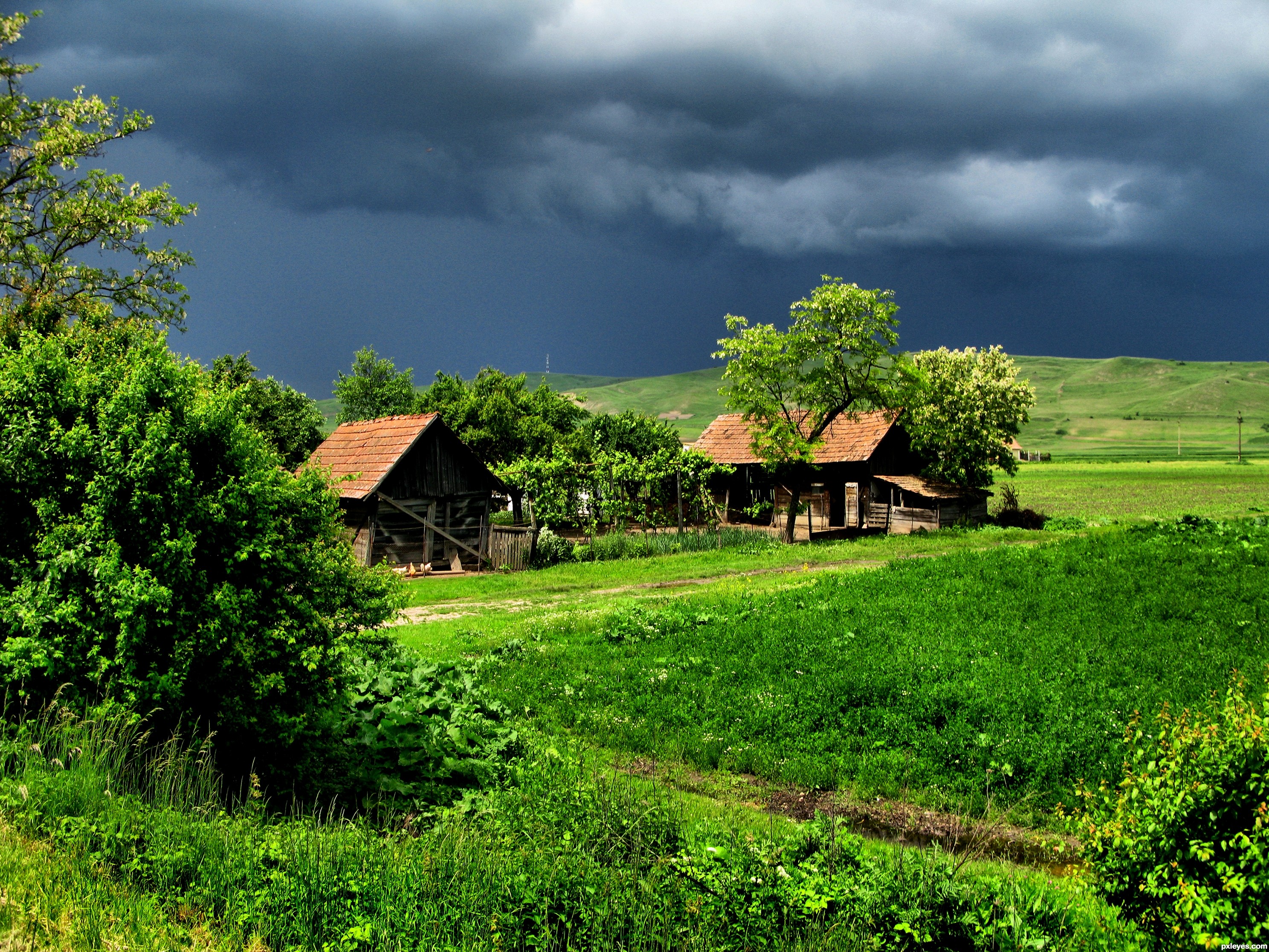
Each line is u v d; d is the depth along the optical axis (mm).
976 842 9242
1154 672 13367
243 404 9438
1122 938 5914
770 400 44094
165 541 7879
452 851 6828
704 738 12336
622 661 16234
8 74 27812
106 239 28641
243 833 6812
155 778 7422
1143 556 21797
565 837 7004
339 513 9695
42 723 7543
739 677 14828
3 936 5078
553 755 10500
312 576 8938
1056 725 11391
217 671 8164
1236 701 5910
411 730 10156
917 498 44219
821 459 46438
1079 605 17781
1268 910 5062
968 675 13680
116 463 7938
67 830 6371
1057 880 7859
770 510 49125
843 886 6477
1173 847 5562
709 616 19344
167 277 30156
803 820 9805
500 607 24188
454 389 58156
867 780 10859
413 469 33750
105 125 28797
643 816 7520
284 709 8609
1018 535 40156
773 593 22484
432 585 28953
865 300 42562
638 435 53062
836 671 14500
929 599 19234
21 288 26453
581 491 38281
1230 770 5449
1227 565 20078
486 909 6039
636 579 29469
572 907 6082
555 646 17688
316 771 8961
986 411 46250
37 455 8039
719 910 6230
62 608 7621
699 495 41188
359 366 67375
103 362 9094
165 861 6152
